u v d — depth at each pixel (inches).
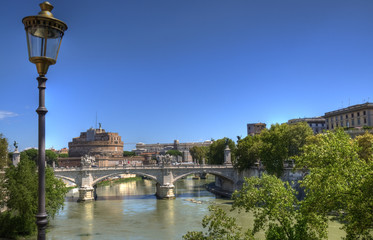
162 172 4308.6
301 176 3398.1
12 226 1963.6
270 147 3735.2
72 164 7180.1
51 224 2709.2
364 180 861.8
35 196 2052.2
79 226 2632.9
